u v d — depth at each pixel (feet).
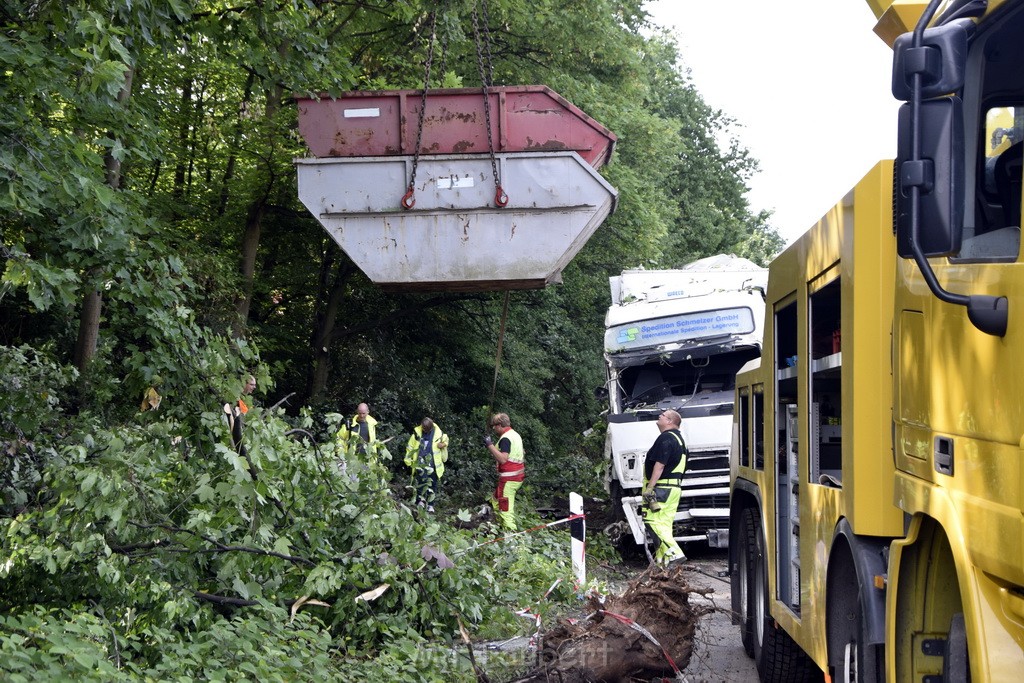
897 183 9.96
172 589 18.71
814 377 18.76
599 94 78.23
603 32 74.64
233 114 59.00
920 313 11.93
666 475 38.14
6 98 23.95
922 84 9.70
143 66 37.17
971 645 9.65
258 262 67.46
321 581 20.43
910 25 13.98
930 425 11.48
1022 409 8.83
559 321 89.61
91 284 25.40
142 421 23.39
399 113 31.68
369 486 24.08
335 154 31.78
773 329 22.88
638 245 80.07
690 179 166.20
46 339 46.11
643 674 20.98
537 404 88.02
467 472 68.74
